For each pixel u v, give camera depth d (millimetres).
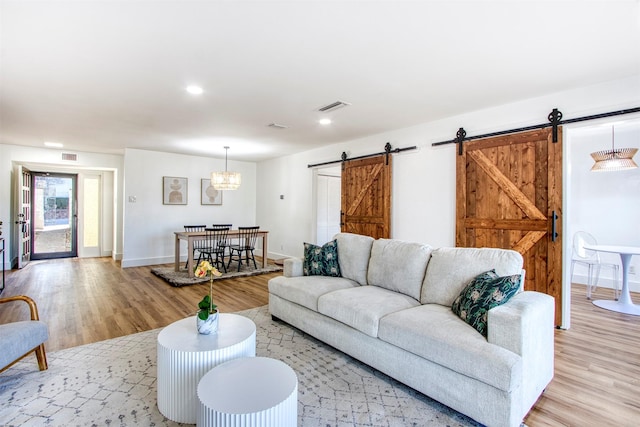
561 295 3217
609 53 2455
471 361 1744
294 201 6930
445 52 2453
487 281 2111
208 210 7492
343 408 1941
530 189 3428
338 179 7379
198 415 1435
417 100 3498
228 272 5773
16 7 1873
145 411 1895
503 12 1952
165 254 6863
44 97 3381
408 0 1840
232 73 2814
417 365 2025
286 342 2895
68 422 1788
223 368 1715
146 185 6590
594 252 4742
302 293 2963
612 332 3143
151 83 3025
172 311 3689
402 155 4668
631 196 4848
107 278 5352
